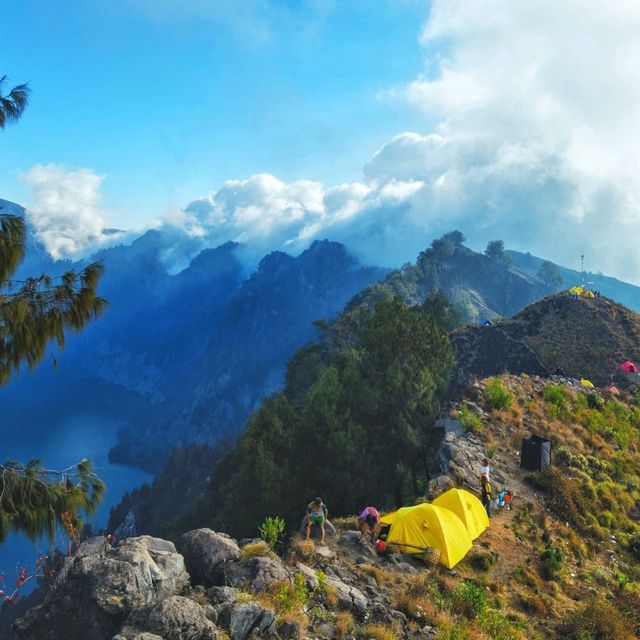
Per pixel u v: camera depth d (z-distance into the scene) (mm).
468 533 21141
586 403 42219
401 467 36500
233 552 14172
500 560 20578
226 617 11258
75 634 10680
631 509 29219
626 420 41750
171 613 10219
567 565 21984
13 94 10539
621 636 16531
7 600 12383
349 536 19031
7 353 10633
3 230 10375
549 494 27281
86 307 11305
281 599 12508
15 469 11703
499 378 43469
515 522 24031
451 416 36438
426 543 19047
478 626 15086
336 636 12273
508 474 28672
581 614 17406
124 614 10711
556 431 35594
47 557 12406
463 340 96438
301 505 37438
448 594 16438
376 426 39938
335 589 14195
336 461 37875
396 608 14711
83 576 11391
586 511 26984
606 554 24438
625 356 82812
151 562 12047
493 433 33625
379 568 17234
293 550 16812
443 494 22344
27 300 10906
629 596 20156
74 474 12258
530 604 17969
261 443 41969
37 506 11344
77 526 11812
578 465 31594
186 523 75125
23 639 10930
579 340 88875
